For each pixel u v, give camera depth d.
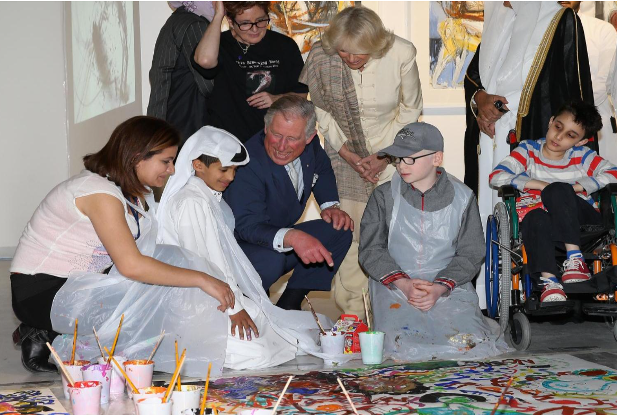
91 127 6.25
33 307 3.09
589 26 4.33
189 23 4.15
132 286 3.13
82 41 6.43
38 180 6.80
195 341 3.09
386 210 3.59
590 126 3.57
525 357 3.24
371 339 3.14
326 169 4.05
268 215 3.74
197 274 3.05
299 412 2.47
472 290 3.57
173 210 3.27
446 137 5.98
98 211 2.92
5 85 6.69
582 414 2.39
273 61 4.11
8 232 6.80
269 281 3.64
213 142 3.31
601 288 3.18
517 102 4.09
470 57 5.91
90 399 2.39
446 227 3.55
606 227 3.36
